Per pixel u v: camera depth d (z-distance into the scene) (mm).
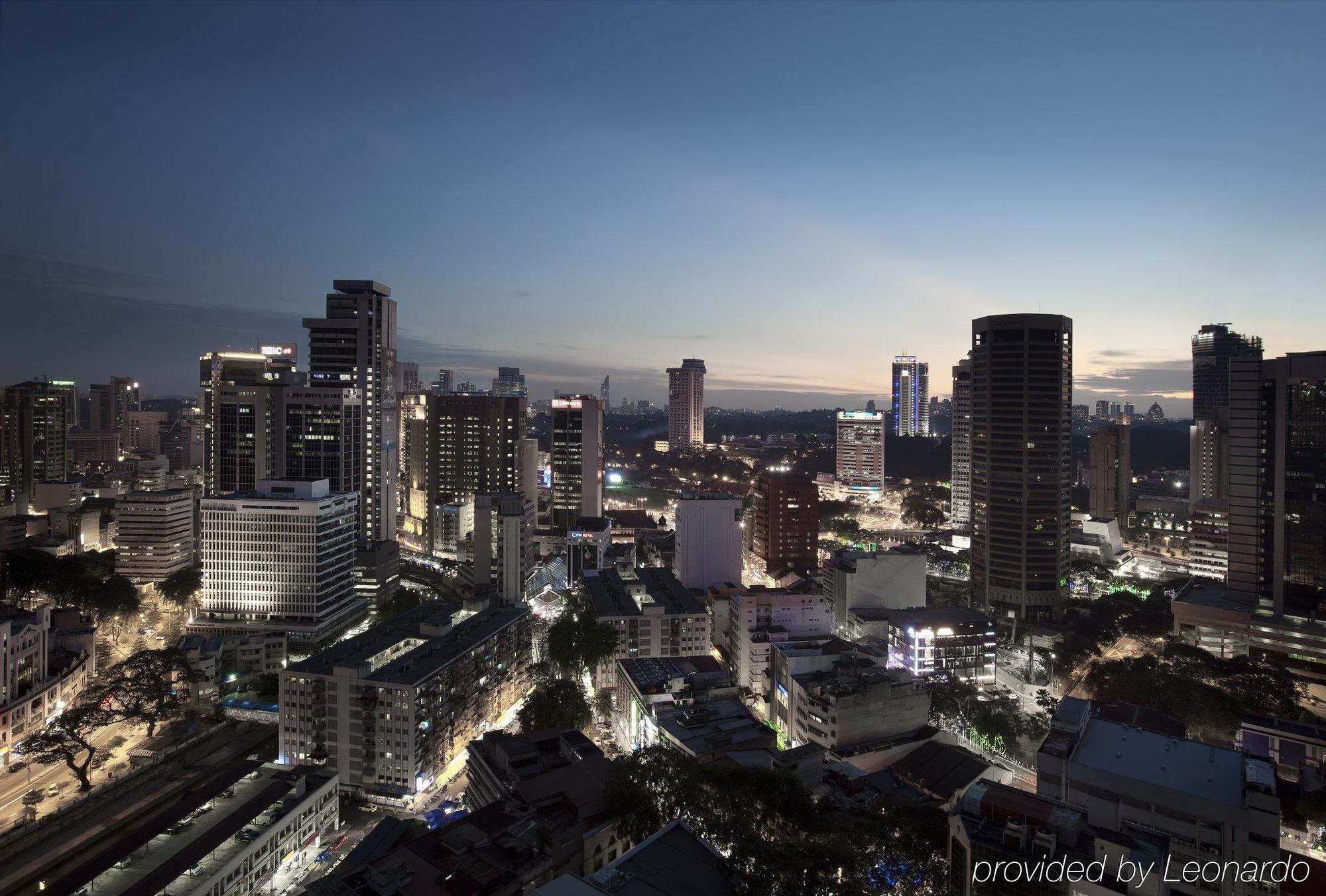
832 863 98875
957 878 100812
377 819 161375
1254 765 124438
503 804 113000
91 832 154000
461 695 189875
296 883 137500
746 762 144000
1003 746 182875
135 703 191875
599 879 89438
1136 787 123125
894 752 165000
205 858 124562
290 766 172125
